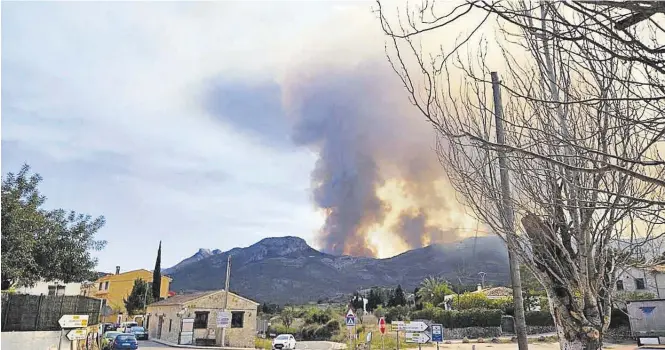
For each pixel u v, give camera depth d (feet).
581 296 14.55
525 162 14.49
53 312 58.39
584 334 14.28
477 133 14.87
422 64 10.46
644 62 6.57
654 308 61.31
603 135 11.39
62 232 69.46
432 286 197.57
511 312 140.15
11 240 55.52
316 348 105.40
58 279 69.15
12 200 57.16
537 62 13.70
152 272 219.82
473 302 152.56
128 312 188.75
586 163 12.57
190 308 111.65
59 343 55.26
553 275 15.06
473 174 15.99
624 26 6.91
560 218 14.96
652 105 8.57
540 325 132.98
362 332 129.70
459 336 133.39
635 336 62.03
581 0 6.42
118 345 85.61
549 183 14.33
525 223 15.40
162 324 125.39
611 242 14.94
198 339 110.11
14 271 54.70
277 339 101.65
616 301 17.93
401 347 99.60
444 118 14.47
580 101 6.84
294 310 181.16
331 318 157.48
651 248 14.43
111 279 211.41
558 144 10.41
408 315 153.58
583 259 13.99
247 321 116.57
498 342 115.14
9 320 51.57
